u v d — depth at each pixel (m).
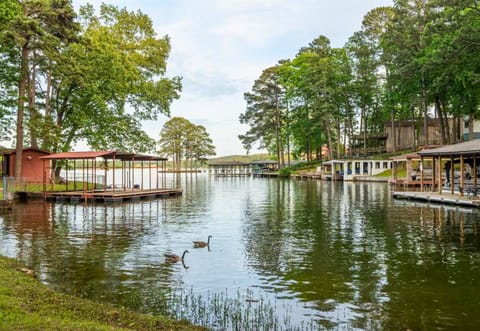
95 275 10.61
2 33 25.58
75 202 29.77
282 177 74.94
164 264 11.84
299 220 20.39
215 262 12.07
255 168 96.19
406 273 10.76
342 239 15.35
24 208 25.95
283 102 77.81
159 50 44.12
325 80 60.03
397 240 15.01
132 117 41.88
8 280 8.93
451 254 12.76
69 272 10.87
